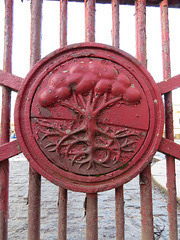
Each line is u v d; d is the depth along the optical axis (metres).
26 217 2.29
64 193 1.16
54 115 1.08
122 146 1.10
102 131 1.09
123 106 1.11
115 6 1.31
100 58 1.13
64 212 1.16
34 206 1.13
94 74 1.08
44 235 1.90
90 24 1.22
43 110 1.08
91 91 1.09
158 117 1.14
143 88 1.13
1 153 1.11
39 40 1.22
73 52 1.12
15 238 1.86
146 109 1.13
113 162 1.10
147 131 1.13
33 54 1.20
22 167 5.20
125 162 1.11
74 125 1.09
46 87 1.08
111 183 1.09
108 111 1.10
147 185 1.20
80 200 2.88
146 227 1.19
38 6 1.22
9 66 1.19
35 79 1.11
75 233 1.94
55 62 1.10
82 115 1.08
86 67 1.09
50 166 1.07
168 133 1.25
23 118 1.09
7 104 1.17
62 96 1.07
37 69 1.10
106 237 1.88
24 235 1.91
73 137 1.08
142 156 1.13
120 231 1.16
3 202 1.14
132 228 2.06
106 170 1.10
